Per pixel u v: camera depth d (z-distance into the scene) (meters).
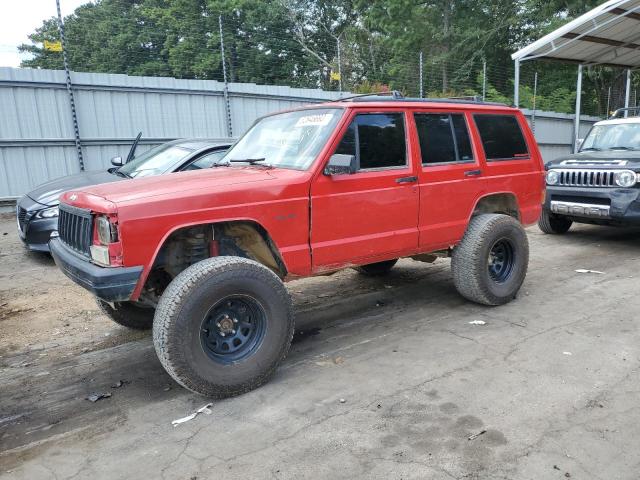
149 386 3.81
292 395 3.54
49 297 5.98
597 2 26.92
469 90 23.53
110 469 2.79
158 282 4.02
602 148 8.99
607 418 3.10
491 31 27.25
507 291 5.29
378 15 29.20
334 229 4.06
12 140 11.05
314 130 4.25
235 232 3.88
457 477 2.60
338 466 2.72
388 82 22.83
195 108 13.34
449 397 3.42
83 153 11.97
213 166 4.80
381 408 3.31
